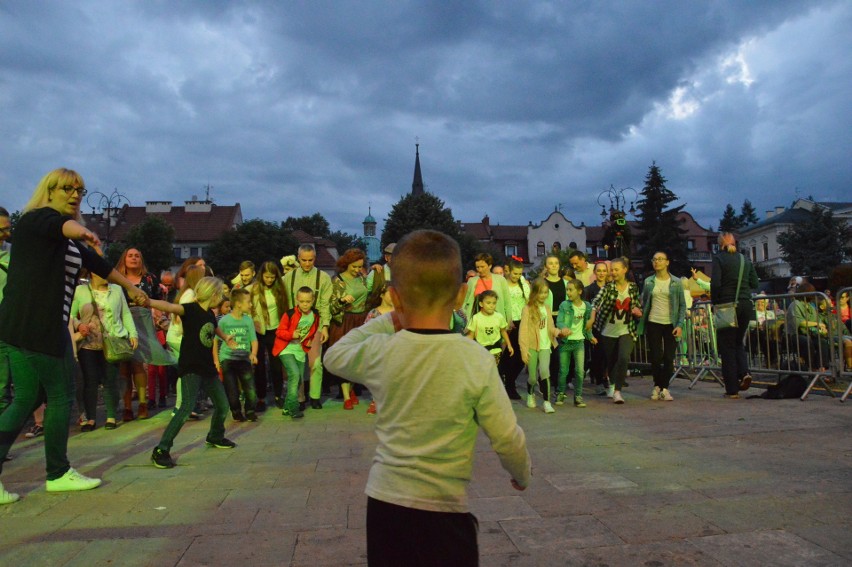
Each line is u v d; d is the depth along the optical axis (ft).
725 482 13.39
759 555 9.45
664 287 27.32
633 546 9.96
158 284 33.14
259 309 29.04
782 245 203.41
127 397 25.61
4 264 19.62
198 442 20.40
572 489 13.26
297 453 18.19
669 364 27.40
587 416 23.52
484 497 12.85
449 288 5.94
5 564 9.71
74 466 16.78
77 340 22.74
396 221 202.18
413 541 5.44
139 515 12.15
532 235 293.84
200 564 9.61
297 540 10.59
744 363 27.17
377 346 5.96
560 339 26.99
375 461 5.85
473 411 5.71
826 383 25.99
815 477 13.51
